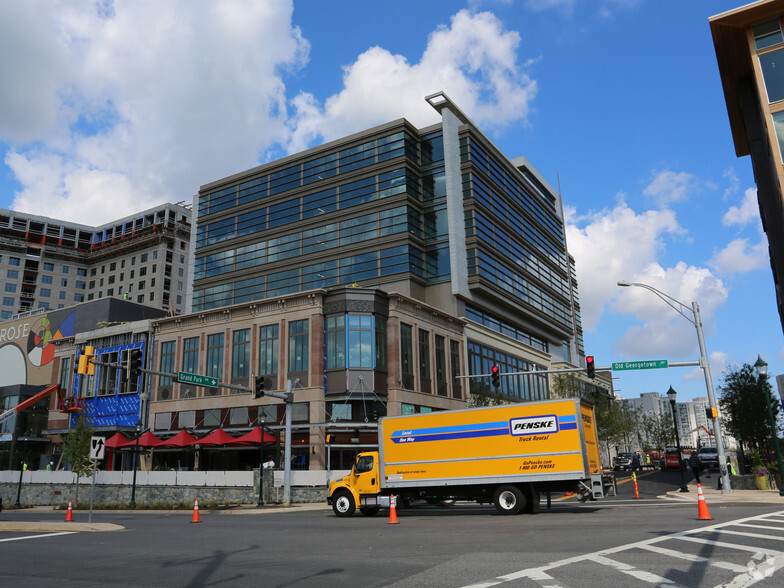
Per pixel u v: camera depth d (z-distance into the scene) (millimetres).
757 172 36438
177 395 47500
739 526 13969
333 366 41938
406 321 45281
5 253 123188
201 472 35938
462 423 21984
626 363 29375
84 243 134000
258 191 65438
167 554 12531
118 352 52156
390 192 57031
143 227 119875
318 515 24578
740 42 34531
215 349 46969
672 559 9750
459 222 57406
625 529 14195
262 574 9680
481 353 56375
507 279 63156
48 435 53719
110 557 12219
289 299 44188
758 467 34438
